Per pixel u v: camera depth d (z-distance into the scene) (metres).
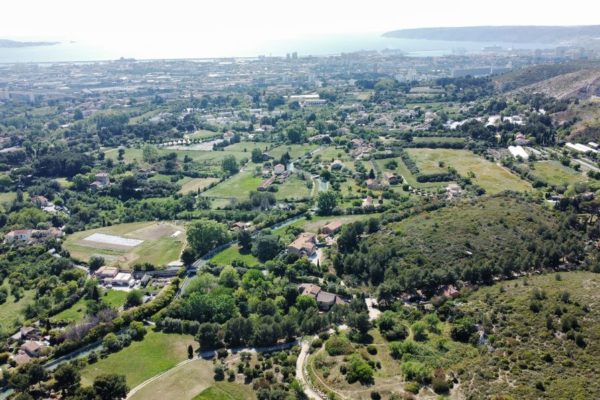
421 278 176.75
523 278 172.25
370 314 166.62
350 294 180.38
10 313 180.38
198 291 180.75
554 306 140.00
